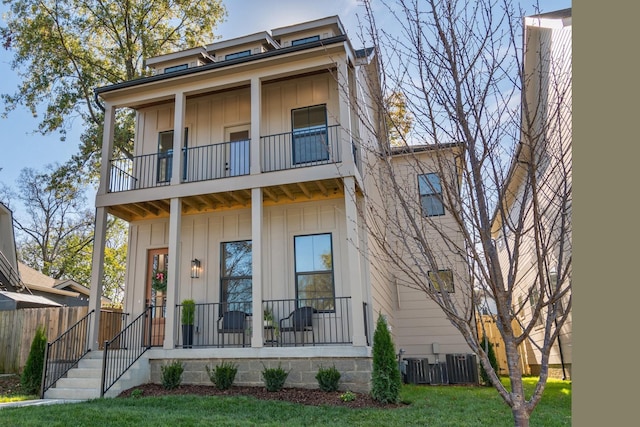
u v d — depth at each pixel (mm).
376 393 6621
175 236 8695
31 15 14938
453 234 7117
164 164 10648
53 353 8773
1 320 10977
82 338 9141
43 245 25516
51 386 7828
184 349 8102
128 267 10133
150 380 8055
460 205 2596
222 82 9242
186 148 9648
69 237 26016
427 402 6703
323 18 11336
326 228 9242
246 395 7000
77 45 15320
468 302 3324
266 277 9242
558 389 8070
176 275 8523
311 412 5848
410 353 10906
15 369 10602
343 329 8617
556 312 2406
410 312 11164
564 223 2289
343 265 8953
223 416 5441
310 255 9211
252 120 8906
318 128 9742
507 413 5820
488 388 8781
